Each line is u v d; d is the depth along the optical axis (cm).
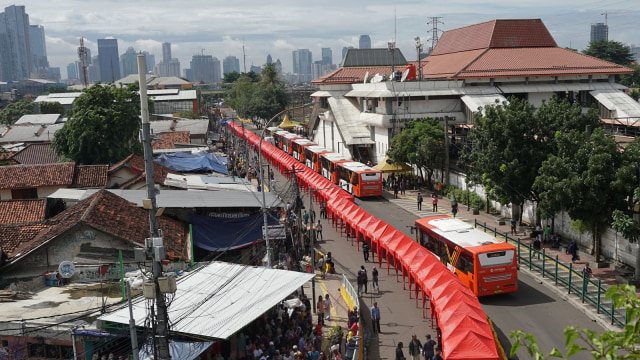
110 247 2961
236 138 11194
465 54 8681
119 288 2706
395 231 3847
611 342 680
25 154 6856
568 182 3447
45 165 5197
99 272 2827
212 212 3944
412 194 6312
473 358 2238
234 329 2209
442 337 2436
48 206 4116
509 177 4219
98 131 6228
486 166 4350
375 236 4003
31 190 4988
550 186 3550
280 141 10612
